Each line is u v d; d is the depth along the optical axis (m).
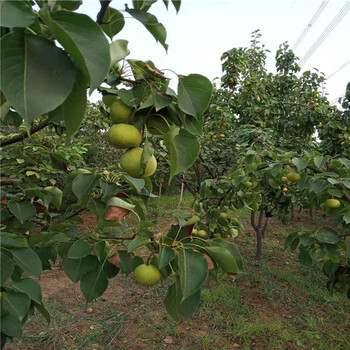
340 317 4.14
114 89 1.05
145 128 1.06
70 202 4.42
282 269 5.70
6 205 1.61
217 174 5.05
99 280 1.45
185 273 1.21
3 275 1.11
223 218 3.15
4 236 1.21
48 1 0.69
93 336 3.60
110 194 1.52
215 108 5.13
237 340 3.64
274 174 2.55
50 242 1.50
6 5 0.58
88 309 4.19
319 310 4.32
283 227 8.46
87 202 1.59
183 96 0.95
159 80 1.01
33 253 1.24
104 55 0.62
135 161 1.05
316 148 6.28
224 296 4.50
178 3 0.92
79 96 0.67
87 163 8.49
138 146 1.09
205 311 4.18
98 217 1.52
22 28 0.60
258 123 5.48
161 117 1.02
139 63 1.03
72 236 1.65
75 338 3.58
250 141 4.57
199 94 0.96
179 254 1.26
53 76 0.59
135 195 1.68
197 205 3.41
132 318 4.03
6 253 1.20
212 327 3.86
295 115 6.07
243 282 5.05
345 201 2.46
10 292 1.19
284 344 3.58
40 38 0.61
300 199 4.68
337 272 2.78
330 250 2.50
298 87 7.13
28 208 1.50
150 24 0.98
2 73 0.57
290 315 4.19
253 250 6.67
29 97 0.57
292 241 2.73
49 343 3.48
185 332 3.75
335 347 3.49
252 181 3.30
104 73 0.61
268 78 7.39
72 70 0.61
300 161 2.37
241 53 5.91
